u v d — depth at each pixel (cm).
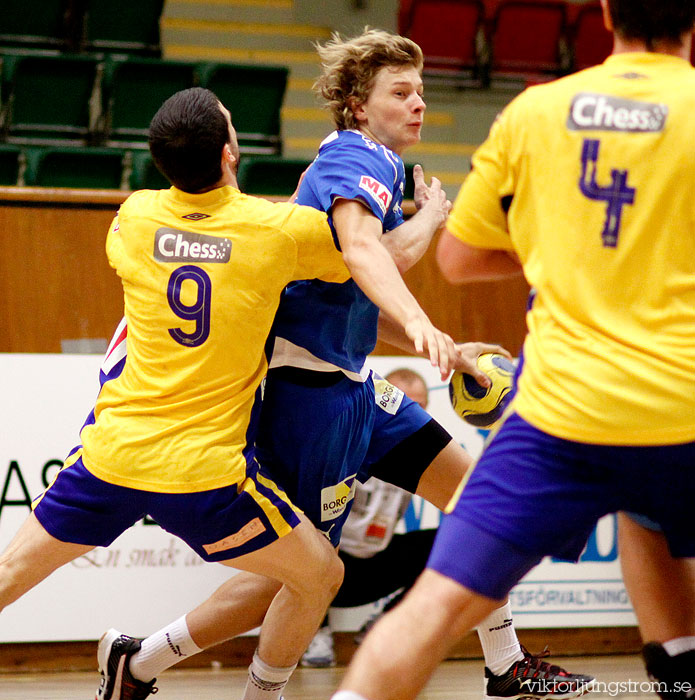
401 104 682
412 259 648
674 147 428
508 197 470
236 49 2544
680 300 431
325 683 916
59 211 997
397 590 1025
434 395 1041
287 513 603
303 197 656
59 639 959
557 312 445
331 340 681
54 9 2200
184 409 589
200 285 586
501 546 435
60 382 974
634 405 424
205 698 842
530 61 2569
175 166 592
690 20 450
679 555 475
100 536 605
